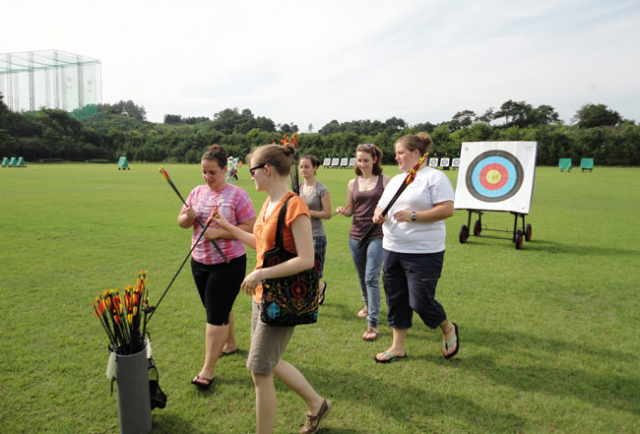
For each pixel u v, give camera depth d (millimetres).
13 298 4258
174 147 63438
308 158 3773
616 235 8133
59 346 3213
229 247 2680
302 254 1860
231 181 21594
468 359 3076
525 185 7125
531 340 3396
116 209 10836
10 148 50531
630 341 3373
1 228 8047
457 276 5246
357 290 4750
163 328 3602
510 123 84750
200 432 2236
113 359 2057
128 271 5301
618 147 48250
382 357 3029
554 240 7680
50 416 2344
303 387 2146
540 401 2527
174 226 8500
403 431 2248
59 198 13078
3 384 2654
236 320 3859
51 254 6102
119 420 2170
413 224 2887
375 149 3656
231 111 109875
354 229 3693
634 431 2248
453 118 94125
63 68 69438
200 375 2672
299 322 1911
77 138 59406
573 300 4363
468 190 7621
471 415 2389
